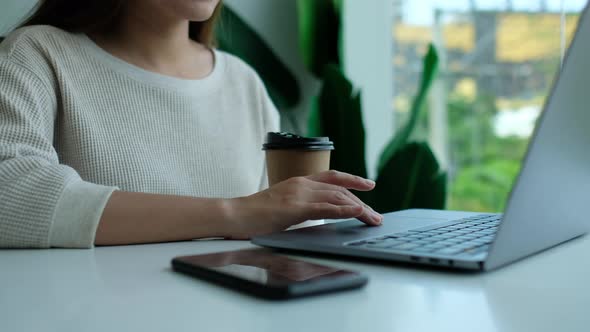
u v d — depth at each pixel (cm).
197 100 128
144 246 72
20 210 72
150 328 35
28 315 39
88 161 112
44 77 109
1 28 171
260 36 230
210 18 144
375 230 68
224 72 140
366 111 277
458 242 57
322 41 240
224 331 35
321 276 44
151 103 122
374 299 41
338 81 226
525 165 43
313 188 80
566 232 61
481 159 356
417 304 40
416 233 64
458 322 36
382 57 279
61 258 63
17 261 61
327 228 70
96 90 117
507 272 50
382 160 234
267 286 41
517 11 339
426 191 229
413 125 236
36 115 102
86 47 119
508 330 34
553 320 36
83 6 122
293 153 90
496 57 345
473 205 361
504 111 351
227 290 44
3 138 91
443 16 331
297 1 240
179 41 130
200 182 125
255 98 144
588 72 47
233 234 76
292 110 247
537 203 49
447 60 340
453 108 348
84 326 36
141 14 122
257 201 77
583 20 42
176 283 47
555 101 43
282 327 35
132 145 117
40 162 80
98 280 50
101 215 72
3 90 100
